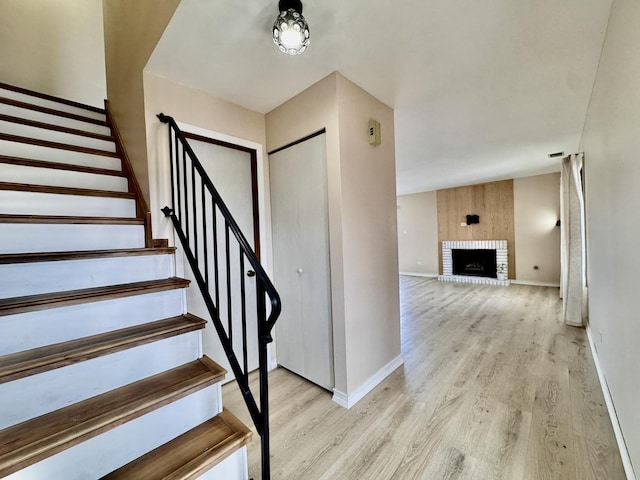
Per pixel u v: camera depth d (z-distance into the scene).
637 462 1.25
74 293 1.28
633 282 1.34
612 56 1.56
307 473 1.40
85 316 1.24
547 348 2.78
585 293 3.36
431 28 1.57
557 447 1.52
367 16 1.47
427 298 5.09
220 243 2.32
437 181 6.23
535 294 5.13
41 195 1.67
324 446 1.58
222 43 1.64
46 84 3.17
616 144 1.59
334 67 1.90
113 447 0.99
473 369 2.41
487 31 1.61
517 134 3.32
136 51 1.98
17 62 3.00
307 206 2.24
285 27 1.32
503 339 3.06
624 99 1.40
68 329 1.20
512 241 6.27
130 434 1.02
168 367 1.31
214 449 1.07
